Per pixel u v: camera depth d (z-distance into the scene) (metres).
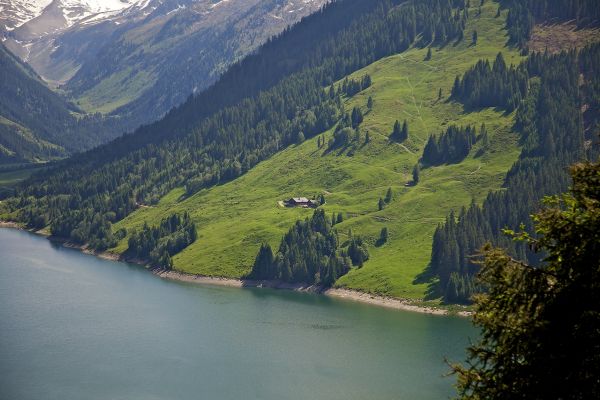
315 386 129.12
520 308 32.38
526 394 30.97
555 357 30.62
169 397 121.75
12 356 141.88
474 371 33.81
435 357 148.75
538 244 33.06
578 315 30.72
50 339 154.88
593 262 30.53
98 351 147.38
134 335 161.00
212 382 130.00
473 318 33.97
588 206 31.27
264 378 133.00
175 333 164.50
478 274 34.25
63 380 128.50
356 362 144.38
